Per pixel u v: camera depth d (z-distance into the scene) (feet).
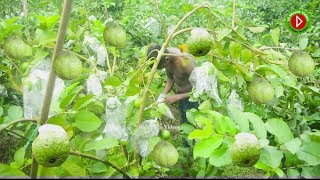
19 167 6.44
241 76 8.09
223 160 5.11
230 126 5.23
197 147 5.10
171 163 7.09
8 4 16.06
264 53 7.68
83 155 6.29
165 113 7.88
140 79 8.30
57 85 7.25
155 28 18.07
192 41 6.93
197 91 8.49
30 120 5.62
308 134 5.26
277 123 5.41
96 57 11.95
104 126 9.02
